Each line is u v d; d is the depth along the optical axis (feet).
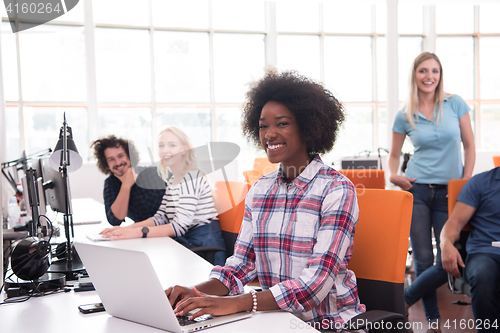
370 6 23.36
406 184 8.31
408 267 10.44
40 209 6.53
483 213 6.30
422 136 8.47
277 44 22.72
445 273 7.07
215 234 6.67
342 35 23.31
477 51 24.09
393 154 9.28
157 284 2.61
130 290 2.80
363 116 23.81
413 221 8.22
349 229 3.53
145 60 20.74
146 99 20.84
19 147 19.19
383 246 3.97
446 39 24.02
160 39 20.95
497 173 6.29
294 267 3.65
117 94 20.45
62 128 5.89
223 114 21.94
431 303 7.41
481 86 24.34
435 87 8.41
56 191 6.35
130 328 2.84
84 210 10.60
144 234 6.50
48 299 3.62
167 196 7.25
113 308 3.04
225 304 3.03
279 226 3.77
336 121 4.17
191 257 5.09
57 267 4.54
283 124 3.81
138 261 2.63
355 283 3.83
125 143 8.02
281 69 4.34
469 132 8.64
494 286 5.64
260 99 4.19
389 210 4.00
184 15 21.22
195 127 5.31
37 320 3.06
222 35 21.79
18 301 3.58
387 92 19.97
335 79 23.47
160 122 5.32
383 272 3.93
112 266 2.82
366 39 23.54
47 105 19.49
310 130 3.81
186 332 2.70
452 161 8.30
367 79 23.71
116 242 6.18
